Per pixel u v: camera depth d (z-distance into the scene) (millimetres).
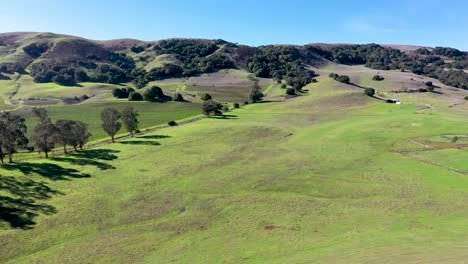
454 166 60688
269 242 35375
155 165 64562
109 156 70562
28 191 50250
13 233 38625
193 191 52031
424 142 76250
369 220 40688
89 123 112875
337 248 32781
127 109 94562
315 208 45094
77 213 44031
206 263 31516
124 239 37594
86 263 32875
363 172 59844
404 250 31203
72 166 63094
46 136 69500
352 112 120250
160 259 32938
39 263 33188
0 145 63094
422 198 47875
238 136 89125
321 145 78750
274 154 72500
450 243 32656
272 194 50688
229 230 38969
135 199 48906
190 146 79000
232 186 54000
